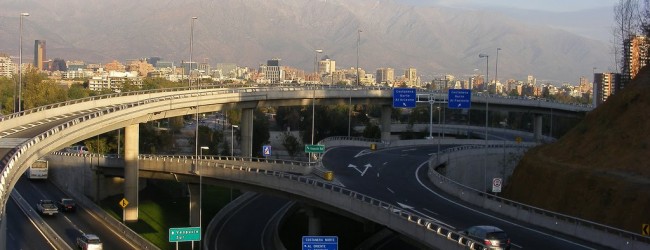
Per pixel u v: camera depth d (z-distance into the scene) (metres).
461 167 102.62
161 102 90.62
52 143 65.19
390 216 51.94
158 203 96.06
